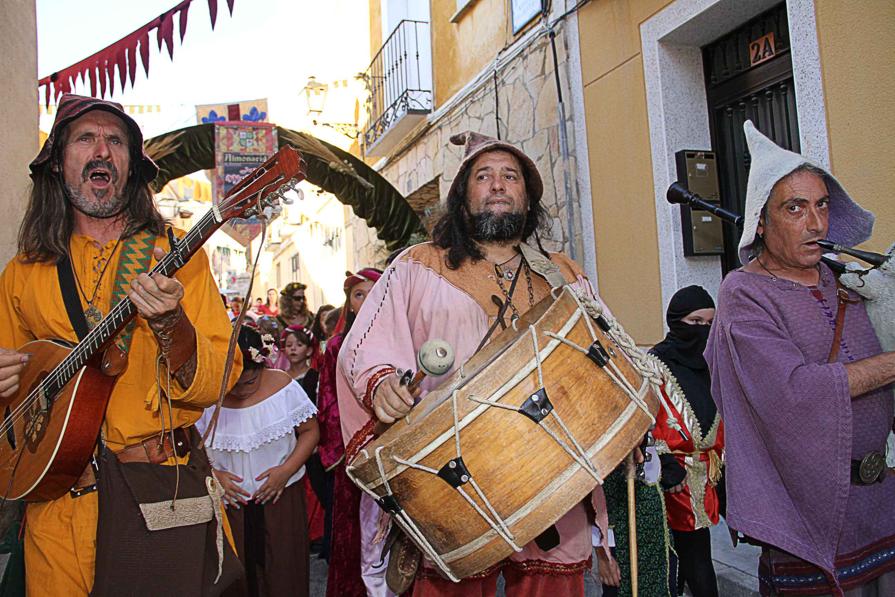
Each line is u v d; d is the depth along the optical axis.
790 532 2.24
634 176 5.74
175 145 6.92
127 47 5.19
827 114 4.08
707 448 3.31
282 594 3.49
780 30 4.81
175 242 2.06
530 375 1.84
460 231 2.62
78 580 2.10
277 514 3.52
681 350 3.45
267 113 7.41
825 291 2.39
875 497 2.30
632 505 2.20
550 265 2.57
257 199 2.00
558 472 1.84
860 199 3.91
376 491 1.96
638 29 5.61
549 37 6.85
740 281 2.42
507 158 2.65
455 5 9.16
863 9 3.83
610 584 2.94
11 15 4.16
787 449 2.21
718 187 5.32
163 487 2.09
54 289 2.25
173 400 2.10
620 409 1.96
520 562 2.43
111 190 2.30
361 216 7.75
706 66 5.50
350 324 4.20
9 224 4.05
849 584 2.26
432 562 2.09
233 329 2.21
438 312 2.46
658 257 5.52
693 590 3.40
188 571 2.07
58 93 5.55
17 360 2.06
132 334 2.18
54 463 1.99
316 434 3.68
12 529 2.41
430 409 2.01
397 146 11.27
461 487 1.83
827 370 2.15
